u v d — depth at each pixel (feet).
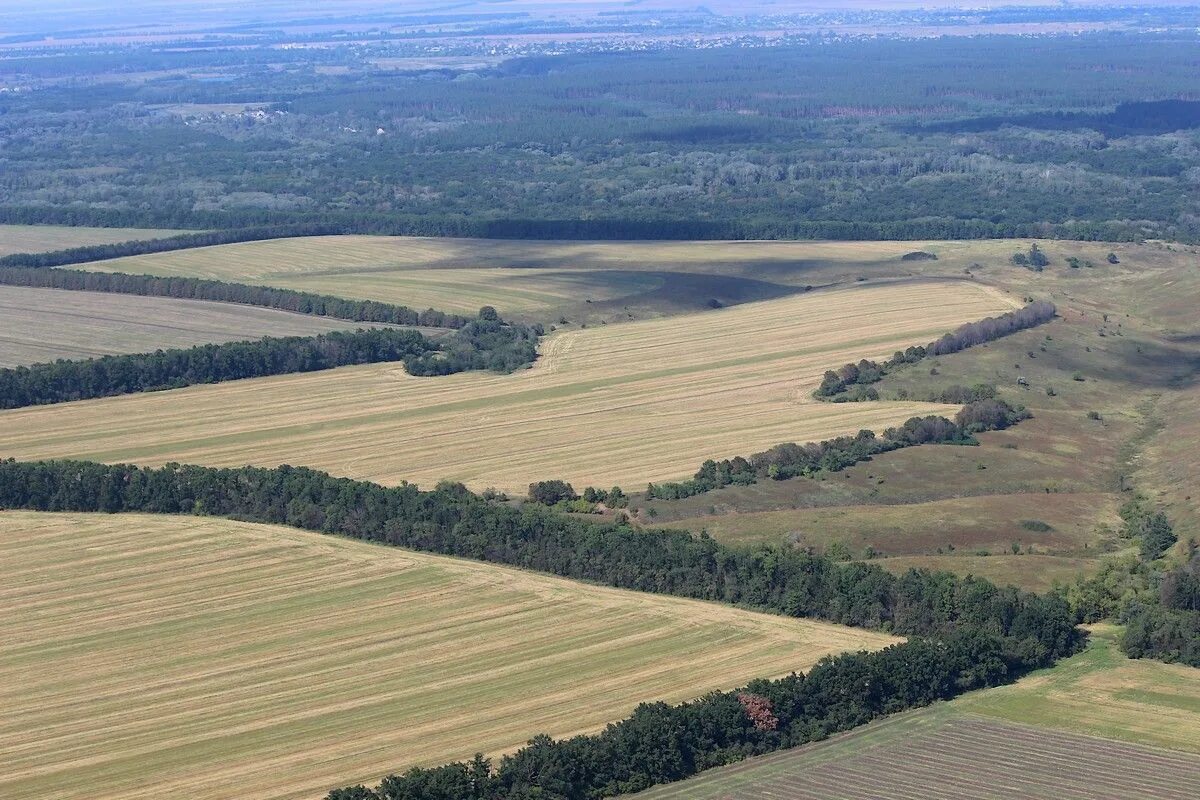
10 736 584.40
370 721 585.63
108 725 590.96
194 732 581.53
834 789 535.19
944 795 528.63
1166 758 553.64
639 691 605.73
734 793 534.78
